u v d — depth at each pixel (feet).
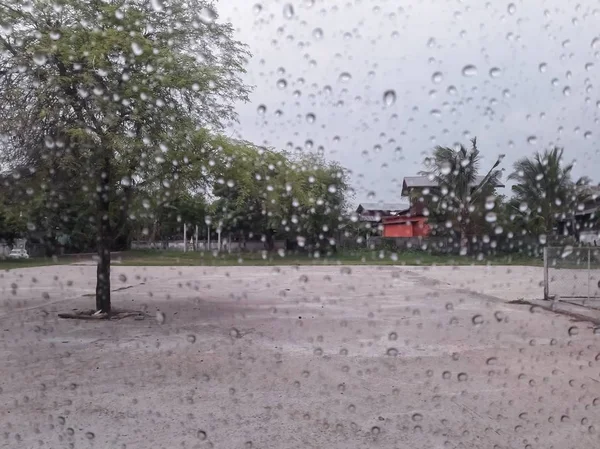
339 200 37.55
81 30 24.13
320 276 50.88
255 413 11.69
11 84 24.07
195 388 13.61
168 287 40.83
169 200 27.14
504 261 48.29
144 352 17.94
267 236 60.08
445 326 23.22
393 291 37.73
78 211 29.25
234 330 22.17
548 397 12.79
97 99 23.40
